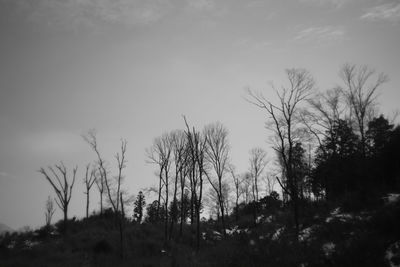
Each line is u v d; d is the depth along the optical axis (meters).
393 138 27.94
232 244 25.20
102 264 25.50
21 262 25.23
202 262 22.14
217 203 55.72
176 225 46.97
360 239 17.25
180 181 42.22
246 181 56.16
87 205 46.53
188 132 37.66
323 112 35.91
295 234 22.73
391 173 26.39
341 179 31.81
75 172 39.00
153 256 29.22
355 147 35.03
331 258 16.56
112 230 39.41
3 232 38.84
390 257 15.13
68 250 29.67
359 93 34.41
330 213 25.44
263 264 18.27
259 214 49.22
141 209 61.16
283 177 43.97
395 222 17.39
